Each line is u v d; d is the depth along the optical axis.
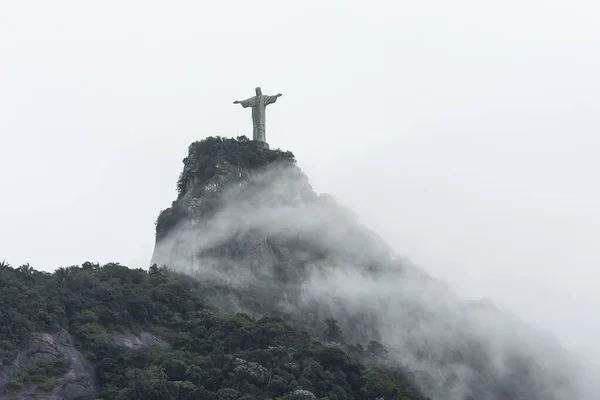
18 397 188.75
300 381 199.25
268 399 191.50
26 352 198.12
